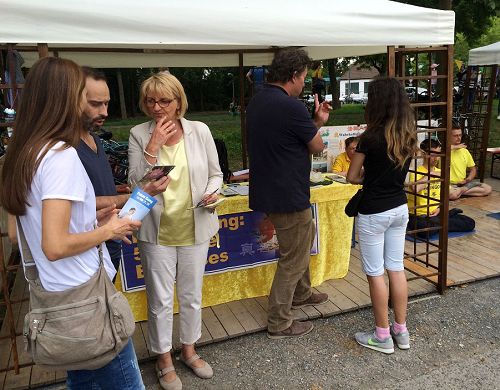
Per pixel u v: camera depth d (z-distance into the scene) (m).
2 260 2.39
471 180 6.34
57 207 1.29
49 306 1.40
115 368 1.53
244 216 3.31
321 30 2.74
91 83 1.93
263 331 3.08
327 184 3.55
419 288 3.59
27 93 1.36
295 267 2.84
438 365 2.68
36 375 2.61
